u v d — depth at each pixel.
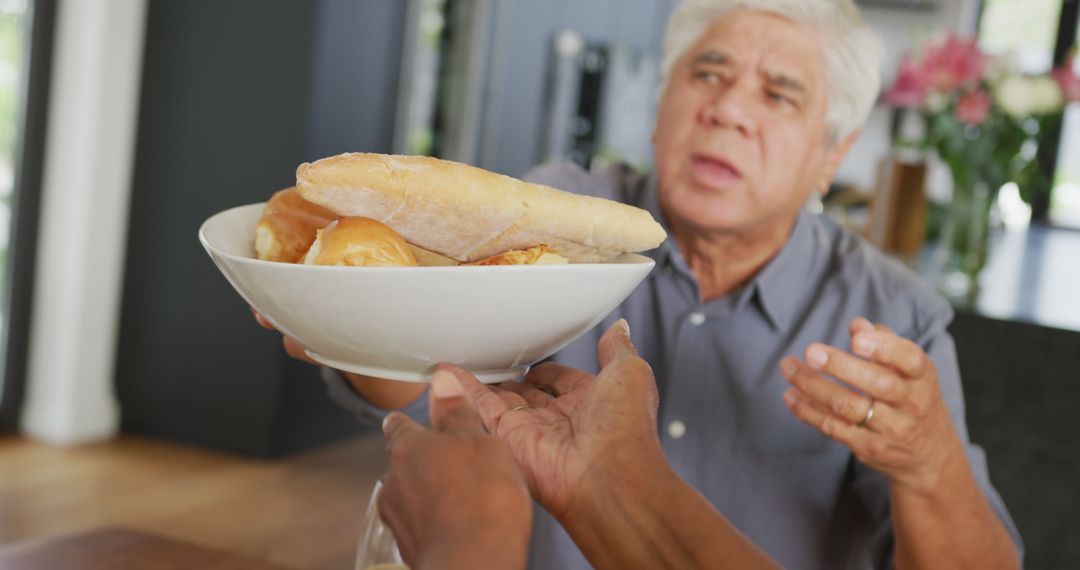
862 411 0.86
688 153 1.11
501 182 0.54
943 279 2.20
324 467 3.36
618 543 0.57
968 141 2.18
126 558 0.94
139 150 3.49
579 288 0.54
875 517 1.16
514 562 0.47
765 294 1.19
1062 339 1.77
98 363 3.44
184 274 3.45
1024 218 5.98
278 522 2.82
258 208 0.65
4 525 2.59
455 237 0.55
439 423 0.53
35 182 3.30
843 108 1.12
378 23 3.53
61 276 3.35
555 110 4.64
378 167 0.51
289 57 3.31
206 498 2.96
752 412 1.20
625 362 0.60
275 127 3.33
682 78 1.13
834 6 1.09
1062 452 1.79
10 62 3.21
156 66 3.46
